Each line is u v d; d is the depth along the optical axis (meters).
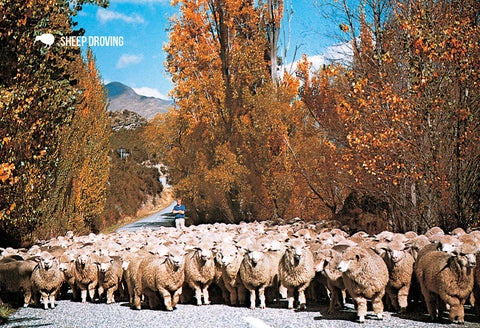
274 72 34.06
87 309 12.12
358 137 17.22
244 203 31.56
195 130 36.72
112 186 53.09
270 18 34.50
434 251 9.97
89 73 33.88
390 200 19.12
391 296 10.71
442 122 16.55
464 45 15.93
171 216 54.56
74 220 29.64
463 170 16.61
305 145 28.16
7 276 12.69
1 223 19.88
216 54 40.59
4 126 15.34
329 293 12.56
